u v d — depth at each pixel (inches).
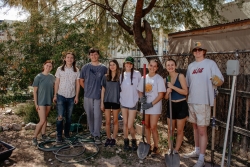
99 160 158.2
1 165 148.9
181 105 150.2
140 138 198.8
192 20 400.5
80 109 248.4
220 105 169.2
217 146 173.2
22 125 232.8
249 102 150.2
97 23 427.2
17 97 252.5
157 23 445.1
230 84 160.7
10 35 266.5
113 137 181.6
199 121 142.0
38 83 177.8
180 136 154.6
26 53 255.4
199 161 145.0
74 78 184.2
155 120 157.9
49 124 236.4
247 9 370.9
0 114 274.8
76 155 164.1
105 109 173.5
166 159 148.3
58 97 181.9
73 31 258.5
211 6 355.9
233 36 254.7
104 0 411.8
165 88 155.3
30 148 177.2
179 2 376.2
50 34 263.7
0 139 193.6
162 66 249.9
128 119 166.9
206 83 140.3
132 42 473.4
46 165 150.9
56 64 241.3
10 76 248.8
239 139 157.9
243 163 150.7
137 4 320.2
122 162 155.6
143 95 155.7
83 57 247.1
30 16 275.1
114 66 166.2
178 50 343.0
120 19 368.8
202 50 142.8
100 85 180.2
